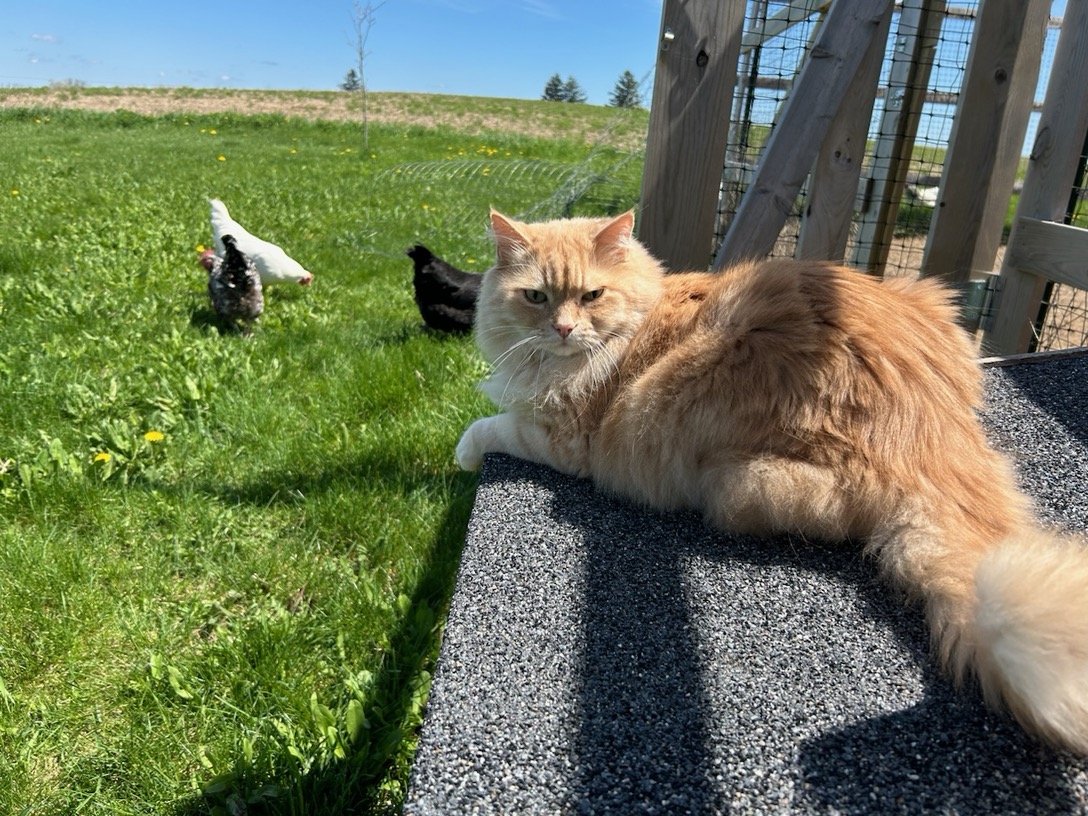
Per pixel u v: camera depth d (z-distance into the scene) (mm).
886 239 1039
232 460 750
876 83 727
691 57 687
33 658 516
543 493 531
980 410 643
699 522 496
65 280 1302
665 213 734
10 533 605
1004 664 330
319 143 3961
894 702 354
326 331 1126
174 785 443
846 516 449
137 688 496
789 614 409
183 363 950
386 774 456
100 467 708
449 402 854
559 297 547
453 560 619
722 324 503
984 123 790
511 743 333
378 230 1855
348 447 766
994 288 867
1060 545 376
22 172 2547
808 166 718
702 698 357
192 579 603
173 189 2291
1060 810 305
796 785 316
